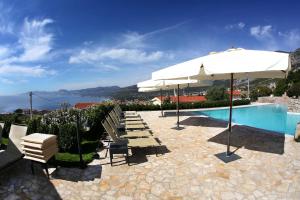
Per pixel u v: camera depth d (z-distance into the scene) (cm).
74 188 427
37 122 690
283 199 378
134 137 679
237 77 690
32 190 414
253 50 491
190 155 607
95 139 821
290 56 409
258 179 454
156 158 590
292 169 497
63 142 624
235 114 1969
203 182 446
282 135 812
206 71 473
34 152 438
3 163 435
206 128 985
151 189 422
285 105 2355
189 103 2092
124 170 512
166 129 983
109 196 399
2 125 596
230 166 523
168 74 606
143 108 1911
